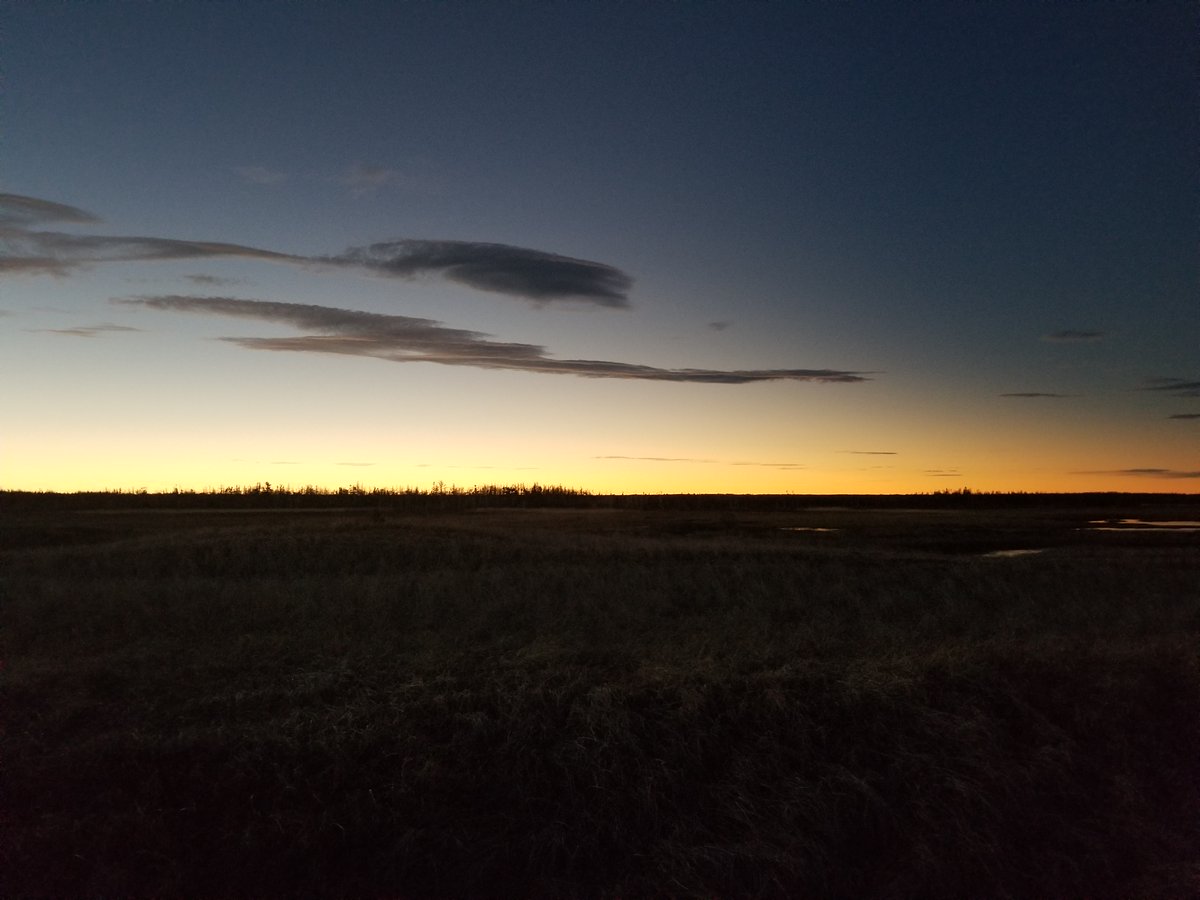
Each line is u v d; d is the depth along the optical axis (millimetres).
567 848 6547
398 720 7699
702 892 6207
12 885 5879
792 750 7598
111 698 8586
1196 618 13984
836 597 16375
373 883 6207
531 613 13656
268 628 12312
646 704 8141
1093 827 7195
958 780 7227
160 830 6301
